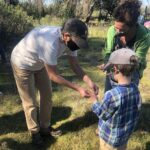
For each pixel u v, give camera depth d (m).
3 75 2.55
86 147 1.64
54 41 1.35
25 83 1.55
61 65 2.85
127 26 1.39
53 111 1.99
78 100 2.13
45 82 1.60
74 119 1.89
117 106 1.24
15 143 1.68
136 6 1.38
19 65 1.50
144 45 1.46
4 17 3.56
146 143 1.68
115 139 1.31
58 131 1.74
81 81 2.48
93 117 1.90
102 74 2.66
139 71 1.48
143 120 1.88
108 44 1.52
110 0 6.91
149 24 2.28
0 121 1.88
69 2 7.62
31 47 1.46
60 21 6.17
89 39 4.26
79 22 1.31
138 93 1.28
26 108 1.60
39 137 1.67
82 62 3.04
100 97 2.18
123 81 1.25
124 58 1.22
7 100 2.13
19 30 3.64
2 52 2.87
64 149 1.64
